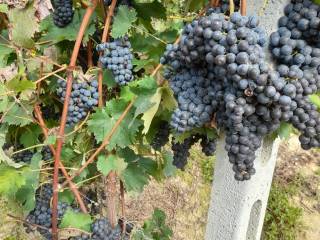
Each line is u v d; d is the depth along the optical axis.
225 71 0.50
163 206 1.68
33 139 0.91
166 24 0.97
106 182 0.86
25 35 0.78
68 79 0.74
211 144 0.82
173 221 1.63
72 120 0.80
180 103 0.58
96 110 0.78
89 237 0.75
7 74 0.89
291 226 1.70
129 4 0.81
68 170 0.90
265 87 0.48
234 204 0.82
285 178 1.97
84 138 0.90
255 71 0.47
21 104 0.78
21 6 0.77
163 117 0.81
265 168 0.79
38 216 0.85
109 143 0.77
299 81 0.50
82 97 0.78
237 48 0.48
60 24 0.82
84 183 0.94
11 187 0.76
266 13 0.56
